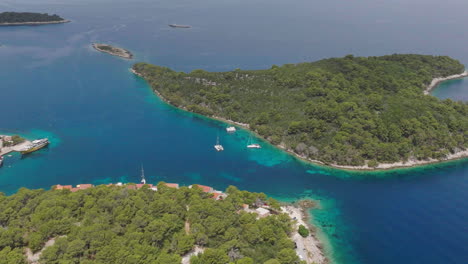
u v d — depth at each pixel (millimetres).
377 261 137250
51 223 124938
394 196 177750
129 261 110125
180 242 123188
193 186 162750
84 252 114250
